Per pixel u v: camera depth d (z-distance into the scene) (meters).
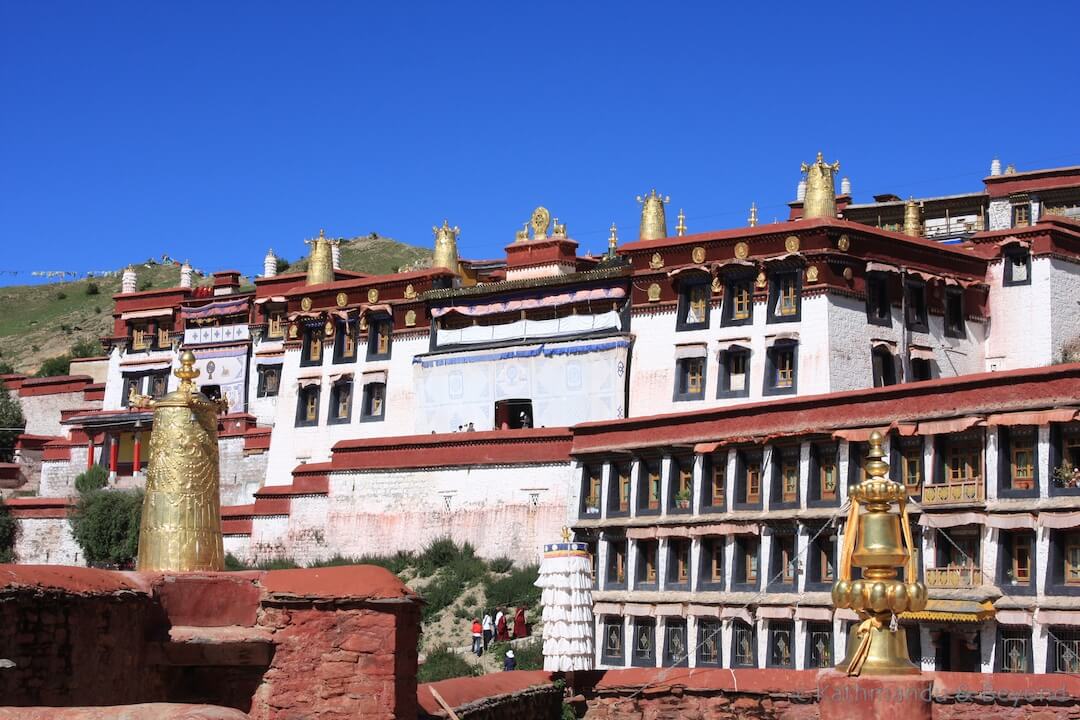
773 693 33.97
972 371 66.25
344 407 77.06
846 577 17.66
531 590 59.53
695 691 35.06
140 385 93.12
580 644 36.81
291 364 79.25
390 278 76.19
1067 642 41.34
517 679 34.78
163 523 22.00
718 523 49.97
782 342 61.81
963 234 77.25
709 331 64.25
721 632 48.97
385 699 20.97
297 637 21.05
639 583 52.41
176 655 20.33
